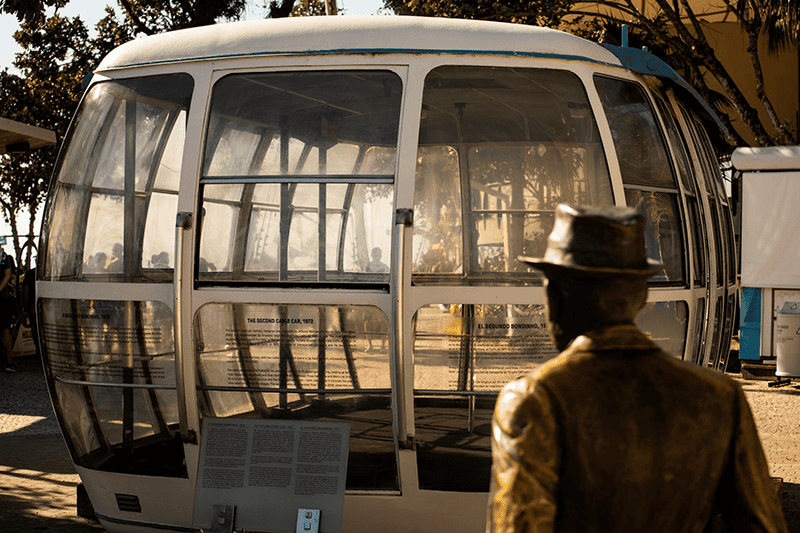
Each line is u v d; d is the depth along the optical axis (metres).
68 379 4.27
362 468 3.83
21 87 19.02
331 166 3.88
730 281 5.32
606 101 4.00
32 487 6.03
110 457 4.20
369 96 3.86
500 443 1.50
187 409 3.88
